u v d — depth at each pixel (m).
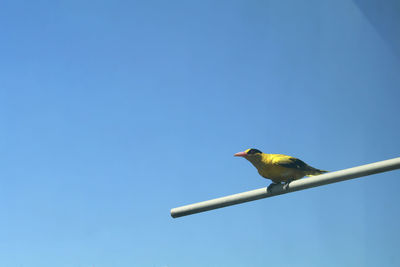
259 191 4.59
